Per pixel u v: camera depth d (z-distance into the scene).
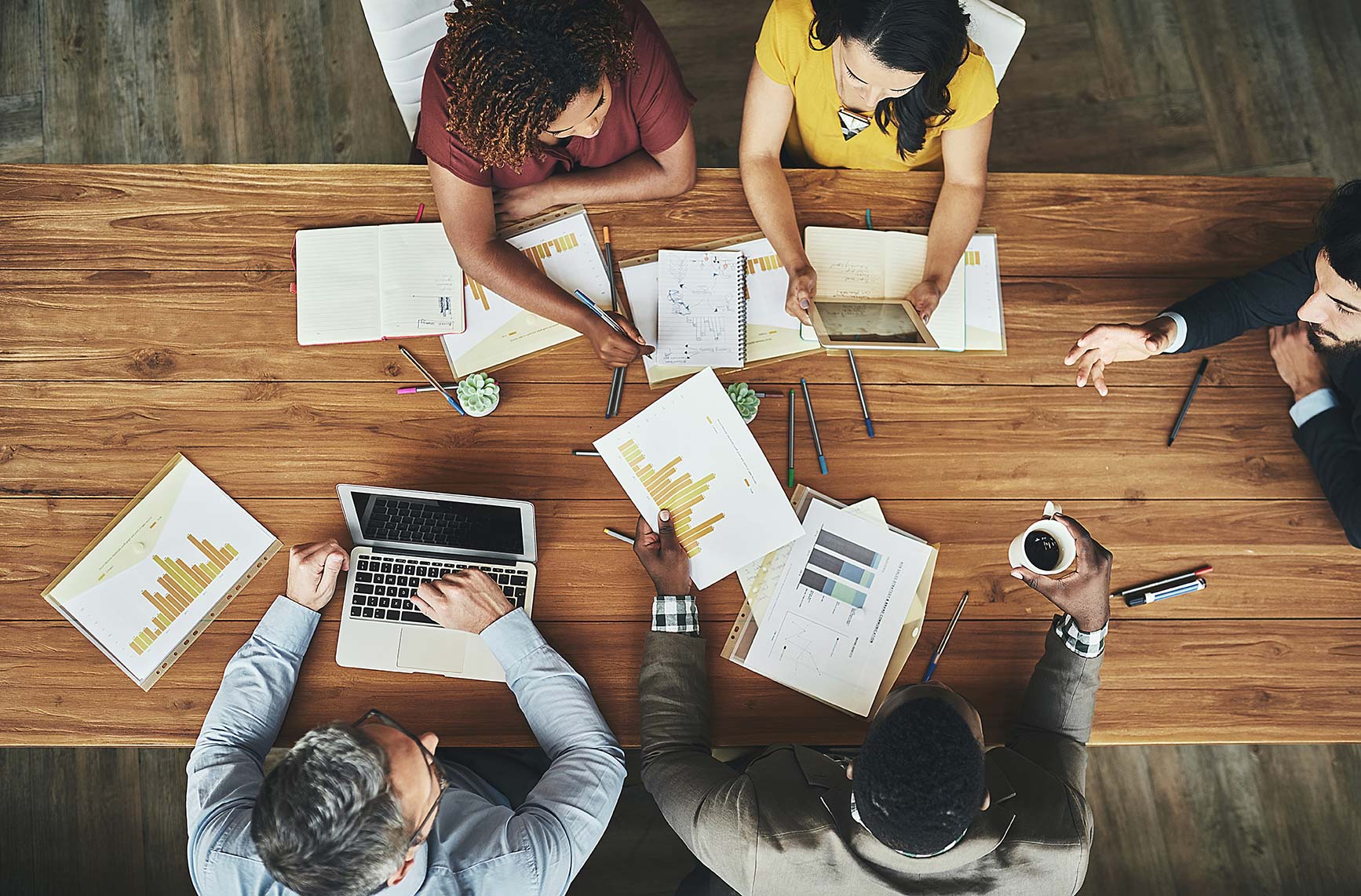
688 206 1.61
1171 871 2.18
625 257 1.58
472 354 1.52
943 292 1.57
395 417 1.50
